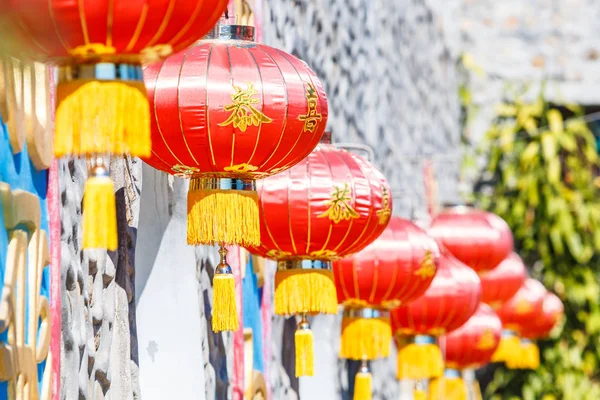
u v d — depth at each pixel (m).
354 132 8.87
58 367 3.93
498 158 14.85
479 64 15.44
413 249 6.01
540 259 15.01
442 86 13.74
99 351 4.43
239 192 4.13
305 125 4.08
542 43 15.58
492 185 14.99
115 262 4.57
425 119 12.62
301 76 4.10
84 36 3.07
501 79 15.33
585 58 15.52
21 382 3.55
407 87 11.66
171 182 5.39
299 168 4.98
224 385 5.64
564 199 14.80
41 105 3.82
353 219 4.96
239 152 4.04
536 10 15.73
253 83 4.01
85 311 4.25
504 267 9.87
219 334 5.63
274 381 6.75
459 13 15.68
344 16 8.67
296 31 7.47
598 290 14.93
